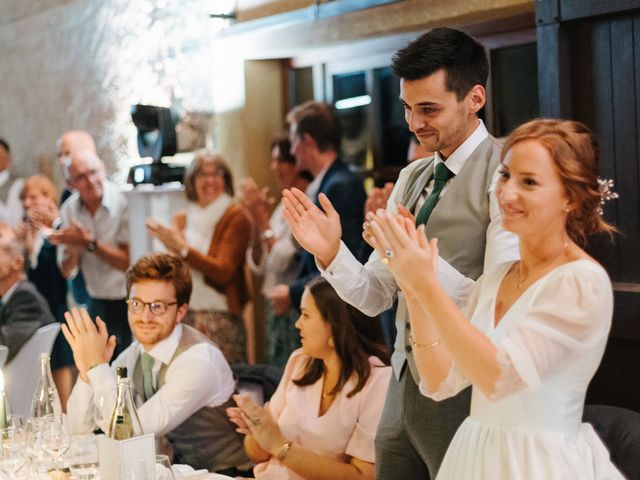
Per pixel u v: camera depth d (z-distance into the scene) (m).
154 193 5.95
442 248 2.73
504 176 2.17
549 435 2.13
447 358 2.23
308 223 2.67
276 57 6.18
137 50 6.88
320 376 3.52
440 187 2.80
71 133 6.36
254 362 6.18
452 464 2.27
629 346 3.84
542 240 2.15
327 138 5.05
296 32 5.72
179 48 6.52
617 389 3.89
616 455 2.90
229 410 3.43
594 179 2.11
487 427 2.21
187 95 6.46
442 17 4.81
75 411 3.47
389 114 5.61
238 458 3.82
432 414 2.69
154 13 6.71
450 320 2.01
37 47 8.07
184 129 6.36
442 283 2.56
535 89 4.74
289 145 5.55
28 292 5.47
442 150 2.80
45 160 8.09
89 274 6.25
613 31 3.84
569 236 2.17
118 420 2.84
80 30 7.49
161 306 3.70
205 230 5.65
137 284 3.71
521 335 2.02
